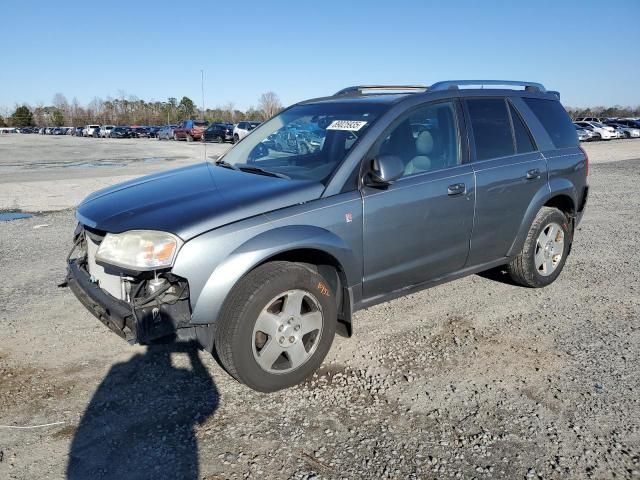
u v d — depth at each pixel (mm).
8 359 3617
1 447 2713
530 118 4777
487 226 4293
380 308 4602
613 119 47969
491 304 4703
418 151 3875
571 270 5727
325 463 2615
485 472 2561
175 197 3324
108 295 3197
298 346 3260
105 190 3904
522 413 3035
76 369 3502
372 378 3422
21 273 5531
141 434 2832
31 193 11523
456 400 3170
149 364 3574
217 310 2932
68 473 2531
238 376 3117
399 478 2520
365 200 3463
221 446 2738
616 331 4148
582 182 5199
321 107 4324
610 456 2670
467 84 4508
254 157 4188
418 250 3834
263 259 3016
